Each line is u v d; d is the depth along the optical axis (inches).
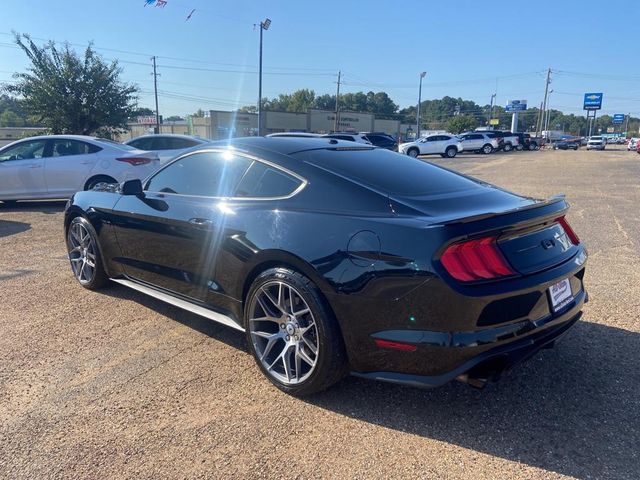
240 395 117.8
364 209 110.6
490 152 1611.7
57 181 376.5
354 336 105.3
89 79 1040.2
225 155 140.9
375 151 148.6
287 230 114.9
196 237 137.8
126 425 106.2
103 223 175.5
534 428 104.4
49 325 157.6
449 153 1379.2
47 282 200.8
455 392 118.9
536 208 108.7
